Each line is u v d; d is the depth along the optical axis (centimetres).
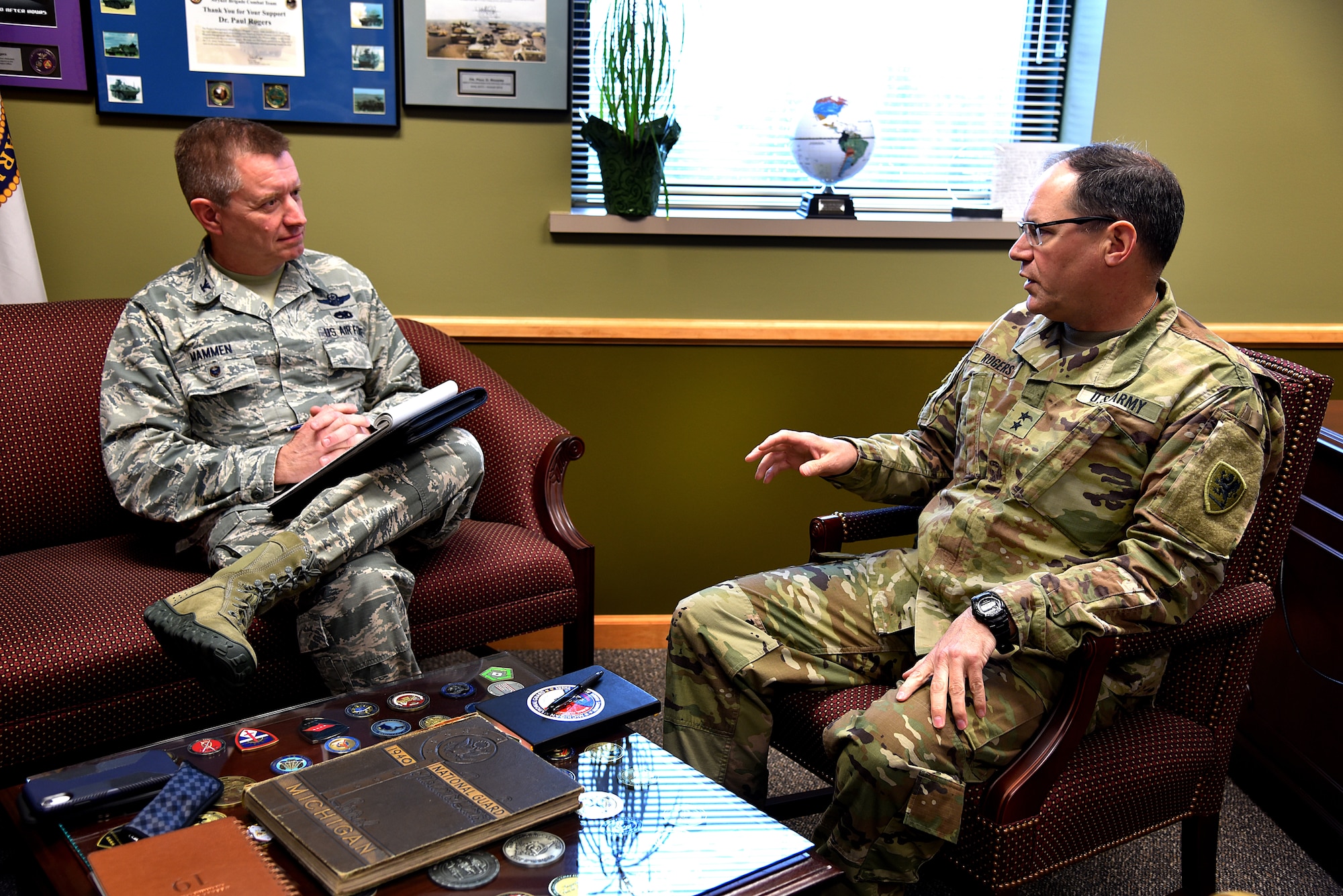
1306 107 258
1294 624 194
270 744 125
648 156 240
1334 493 183
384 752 118
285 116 230
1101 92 253
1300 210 265
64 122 225
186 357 187
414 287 247
